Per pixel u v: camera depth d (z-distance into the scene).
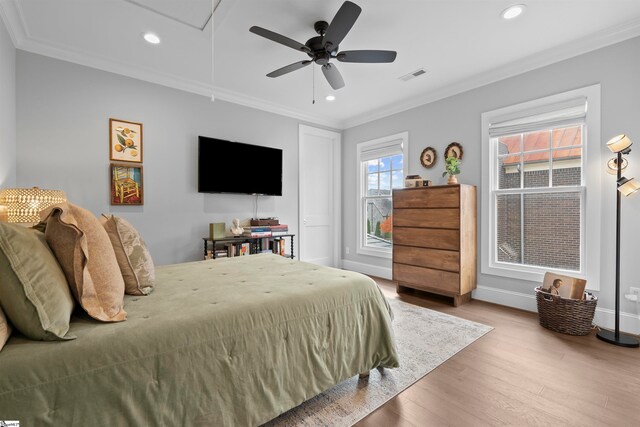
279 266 2.17
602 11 2.19
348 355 1.62
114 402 0.94
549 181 2.93
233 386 1.19
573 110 2.72
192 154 3.54
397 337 2.36
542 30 2.43
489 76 3.21
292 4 2.12
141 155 3.17
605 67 2.51
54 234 1.11
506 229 3.22
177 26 2.38
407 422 1.42
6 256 0.91
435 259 3.28
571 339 2.32
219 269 2.06
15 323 0.91
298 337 1.41
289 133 4.45
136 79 3.14
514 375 1.82
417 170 3.98
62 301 0.99
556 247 2.89
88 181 2.87
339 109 4.40
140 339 1.03
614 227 2.49
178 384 1.06
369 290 1.79
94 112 2.90
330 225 5.02
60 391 0.87
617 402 1.55
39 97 2.63
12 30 2.33
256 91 3.74
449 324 2.63
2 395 0.80
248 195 4.04
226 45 2.66
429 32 2.46
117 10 2.18
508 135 3.12
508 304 3.12
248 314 1.29
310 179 4.74
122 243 1.47
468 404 1.55
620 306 2.46
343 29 1.96
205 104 3.64
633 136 2.38
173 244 3.40
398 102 4.08
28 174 2.58
